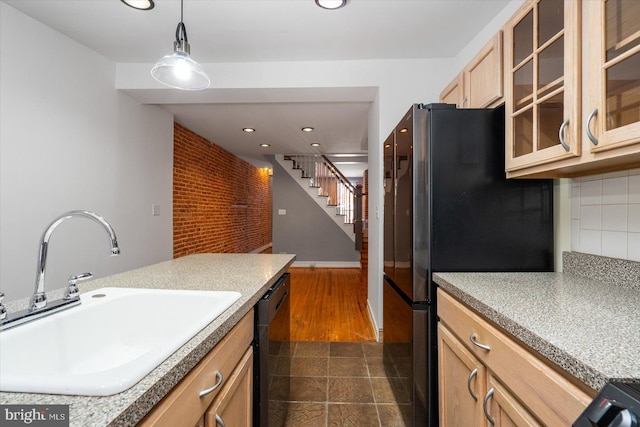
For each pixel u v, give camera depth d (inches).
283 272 65.5
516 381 32.5
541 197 57.9
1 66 71.9
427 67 103.3
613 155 34.9
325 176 270.1
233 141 204.2
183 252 164.2
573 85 38.7
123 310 41.6
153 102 121.1
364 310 144.6
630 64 32.8
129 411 18.7
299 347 104.1
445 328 52.9
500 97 58.1
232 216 249.9
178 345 26.1
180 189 161.3
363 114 145.7
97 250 100.3
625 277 46.1
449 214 57.8
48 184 83.2
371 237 125.3
